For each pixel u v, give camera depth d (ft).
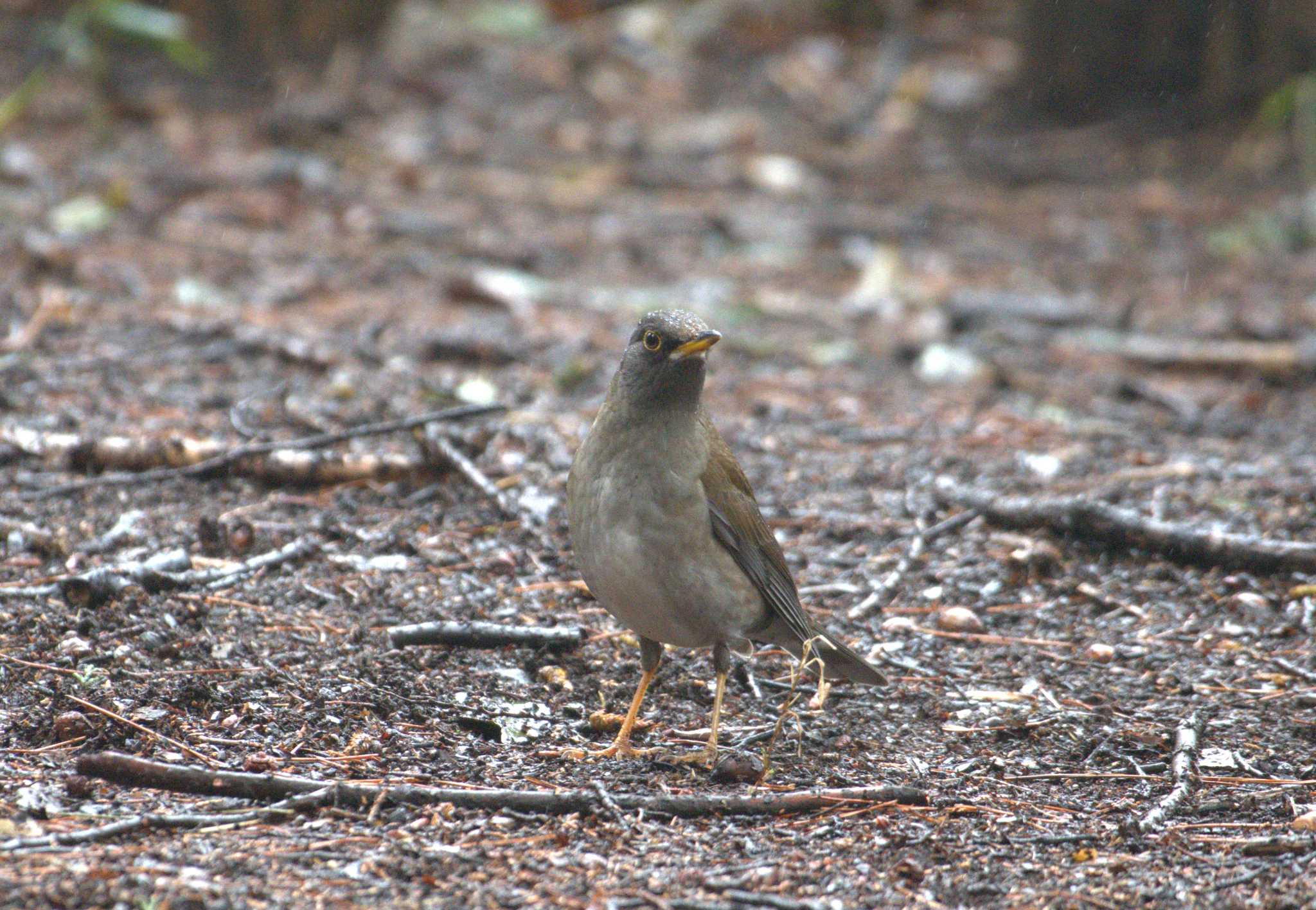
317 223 65.77
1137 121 85.51
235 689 26.68
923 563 36.09
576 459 26.02
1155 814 23.99
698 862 21.75
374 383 45.83
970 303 61.36
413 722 26.61
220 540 33.30
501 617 31.04
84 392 43.21
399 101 82.84
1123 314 60.08
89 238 59.57
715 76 90.84
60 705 25.40
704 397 49.70
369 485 37.88
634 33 93.71
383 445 40.16
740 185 77.15
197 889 19.61
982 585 35.04
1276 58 83.41
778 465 42.83
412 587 32.17
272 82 82.12
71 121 73.72
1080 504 37.04
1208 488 41.11
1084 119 86.69
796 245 69.77
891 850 22.47
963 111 87.51
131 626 28.55
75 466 37.52
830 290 63.82
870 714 28.55
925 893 21.15
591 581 26.14
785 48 94.27
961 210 75.56
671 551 25.30
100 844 20.98
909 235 71.41
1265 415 50.78
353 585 31.91
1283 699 29.32
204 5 80.89
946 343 57.31
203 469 37.27
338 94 81.66
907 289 63.77
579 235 68.39
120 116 75.05
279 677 27.27
